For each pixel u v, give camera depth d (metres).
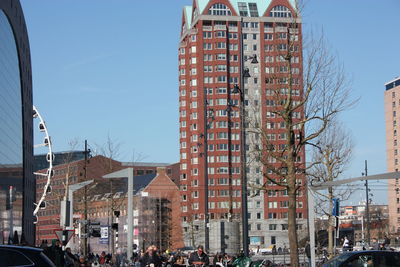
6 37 99.88
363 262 20.64
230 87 157.12
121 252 54.66
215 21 158.75
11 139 103.94
